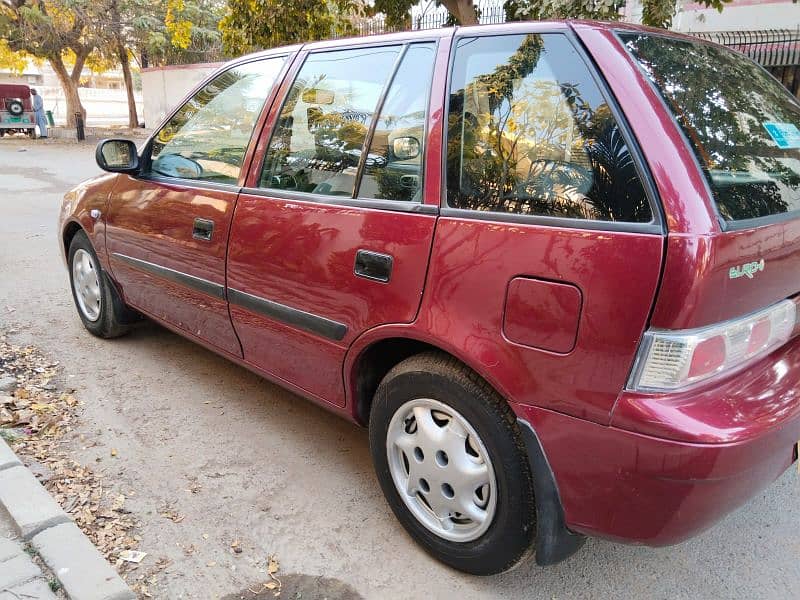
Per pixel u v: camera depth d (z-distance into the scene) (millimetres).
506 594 2268
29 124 22375
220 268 3035
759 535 2584
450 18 7258
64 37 21141
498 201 2020
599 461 1812
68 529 2379
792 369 2006
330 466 3027
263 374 3062
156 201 3447
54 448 3080
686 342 1652
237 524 2592
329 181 2590
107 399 3607
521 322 1893
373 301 2318
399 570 2367
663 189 1689
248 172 2943
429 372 2184
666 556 2475
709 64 2271
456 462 2174
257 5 6949
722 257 1649
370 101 2506
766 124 2205
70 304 5203
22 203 9930
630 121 1793
